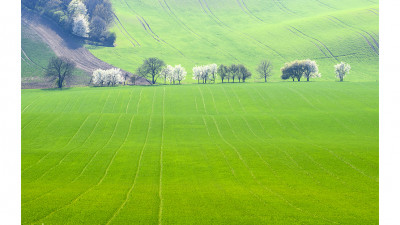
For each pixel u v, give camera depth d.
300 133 57.16
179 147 47.00
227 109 76.31
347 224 22.42
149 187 30.73
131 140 51.81
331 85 96.75
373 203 26.44
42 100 82.31
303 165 37.84
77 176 34.56
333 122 62.53
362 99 80.62
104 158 41.22
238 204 25.84
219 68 115.75
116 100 82.62
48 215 23.30
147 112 75.31
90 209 24.38
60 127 56.62
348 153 42.03
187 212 24.06
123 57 145.62
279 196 28.00
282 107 76.56
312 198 27.53
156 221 22.55
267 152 43.41
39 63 124.81
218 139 53.03
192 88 92.94
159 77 123.31
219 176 34.47
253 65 147.75
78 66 127.00
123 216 23.23
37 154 42.38
